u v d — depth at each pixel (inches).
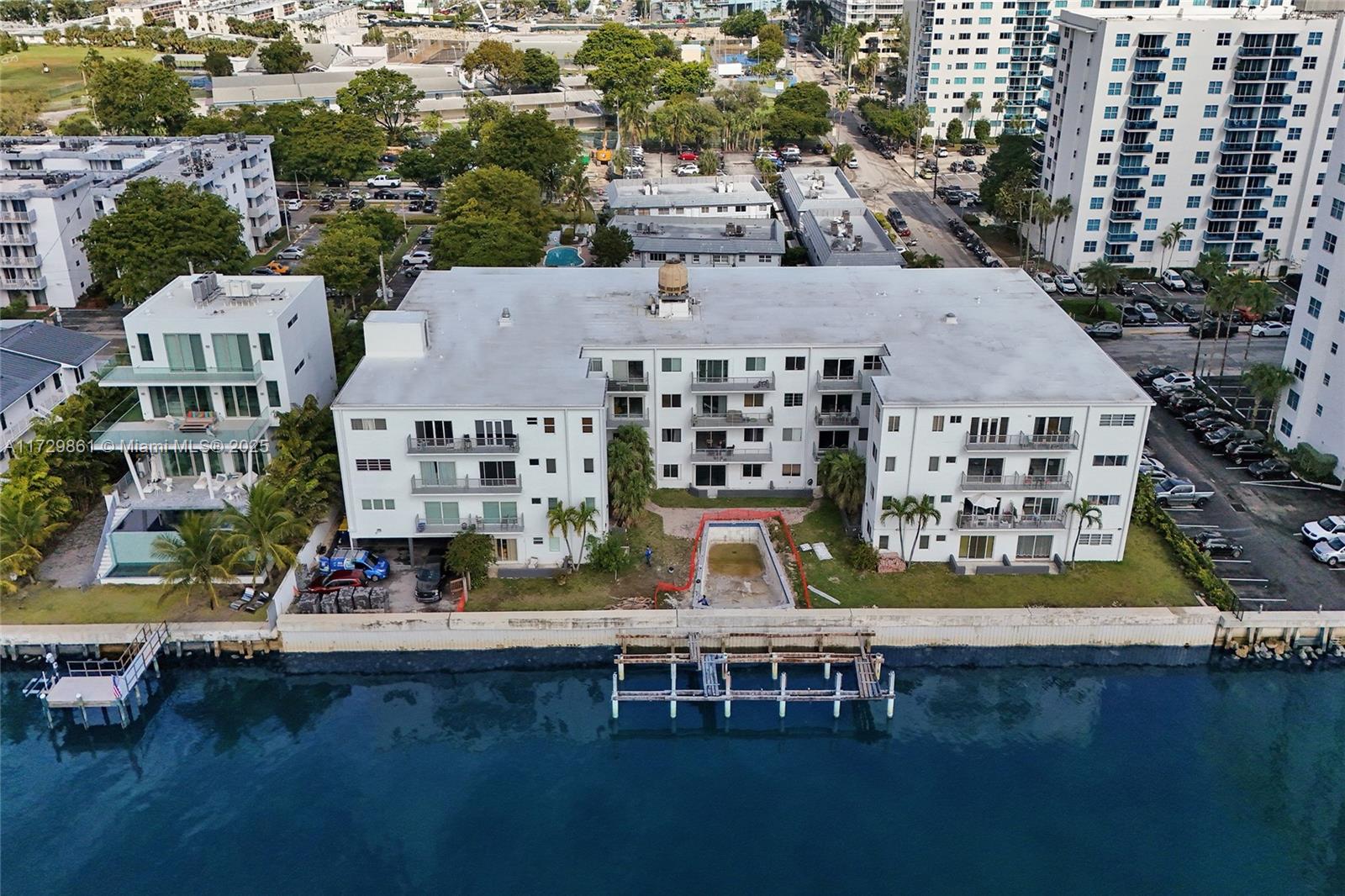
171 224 4869.6
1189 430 4040.4
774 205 6318.9
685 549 3284.9
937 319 3636.8
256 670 2950.3
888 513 3144.7
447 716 2812.5
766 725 2785.4
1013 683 2906.0
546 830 2455.7
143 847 2395.4
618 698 2802.7
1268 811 2492.6
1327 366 3612.2
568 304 3750.0
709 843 2415.1
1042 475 3147.1
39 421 3572.8
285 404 3371.1
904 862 2358.5
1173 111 5241.1
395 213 6343.5
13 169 5777.6
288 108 7539.4
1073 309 5093.5
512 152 6579.7
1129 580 3127.5
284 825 2460.6
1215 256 4621.1
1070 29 5492.1
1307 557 3257.9
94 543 3336.6
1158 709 2810.0
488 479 3122.5
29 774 2600.9
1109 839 2420.0
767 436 3511.3
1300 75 5157.5
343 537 3334.2
